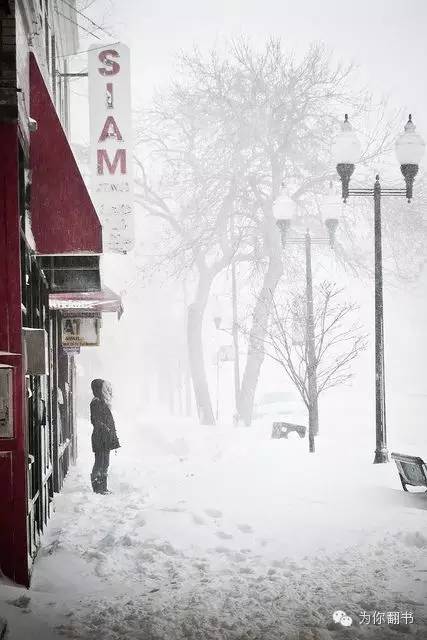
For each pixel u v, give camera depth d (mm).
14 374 11398
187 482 21547
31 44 13492
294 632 9961
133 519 16422
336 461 25500
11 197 11422
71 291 18203
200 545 14297
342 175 25234
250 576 12391
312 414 29531
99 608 10695
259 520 16219
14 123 11422
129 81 22797
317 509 17359
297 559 13344
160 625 10086
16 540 11461
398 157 25047
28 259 13047
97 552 13273
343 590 11648
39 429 14289
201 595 11391
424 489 20703
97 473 20734
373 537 14703
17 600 10602
